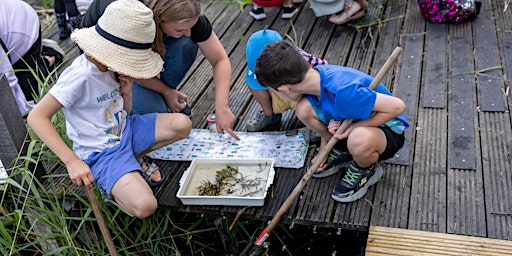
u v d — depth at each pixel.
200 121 3.05
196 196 2.38
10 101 2.47
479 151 2.57
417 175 2.46
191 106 3.19
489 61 3.26
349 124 2.26
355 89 2.13
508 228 2.16
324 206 2.36
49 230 2.63
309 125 2.42
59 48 3.77
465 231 2.17
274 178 2.53
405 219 2.25
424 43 3.54
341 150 2.46
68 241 2.35
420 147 2.63
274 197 2.43
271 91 2.73
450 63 3.28
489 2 3.94
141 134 2.44
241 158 2.60
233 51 3.74
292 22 4.02
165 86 2.79
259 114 2.93
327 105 2.23
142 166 2.55
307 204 2.38
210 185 2.50
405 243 2.14
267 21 4.09
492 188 2.36
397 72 3.24
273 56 2.16
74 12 3.96
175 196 2.50
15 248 2.56
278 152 2.68
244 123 2.98
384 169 2.51
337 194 2.35
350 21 3.91
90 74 2.18
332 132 2.31
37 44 3.38
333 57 3.52
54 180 2.67
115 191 2.27
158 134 2.45
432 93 3.02
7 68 3.08
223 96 2.64
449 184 2.40
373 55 3.49
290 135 2.78
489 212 2.24
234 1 4.46
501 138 2.64
